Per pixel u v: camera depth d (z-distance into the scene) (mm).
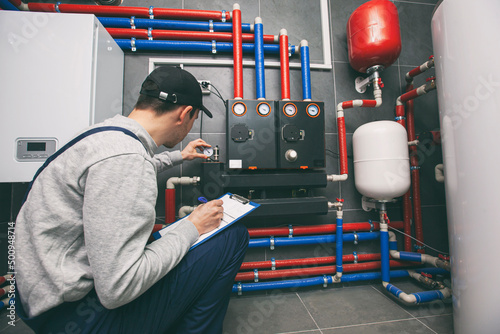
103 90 975
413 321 886
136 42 1159
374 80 1177
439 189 1342
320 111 1071
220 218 607
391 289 1042
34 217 393
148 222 430
